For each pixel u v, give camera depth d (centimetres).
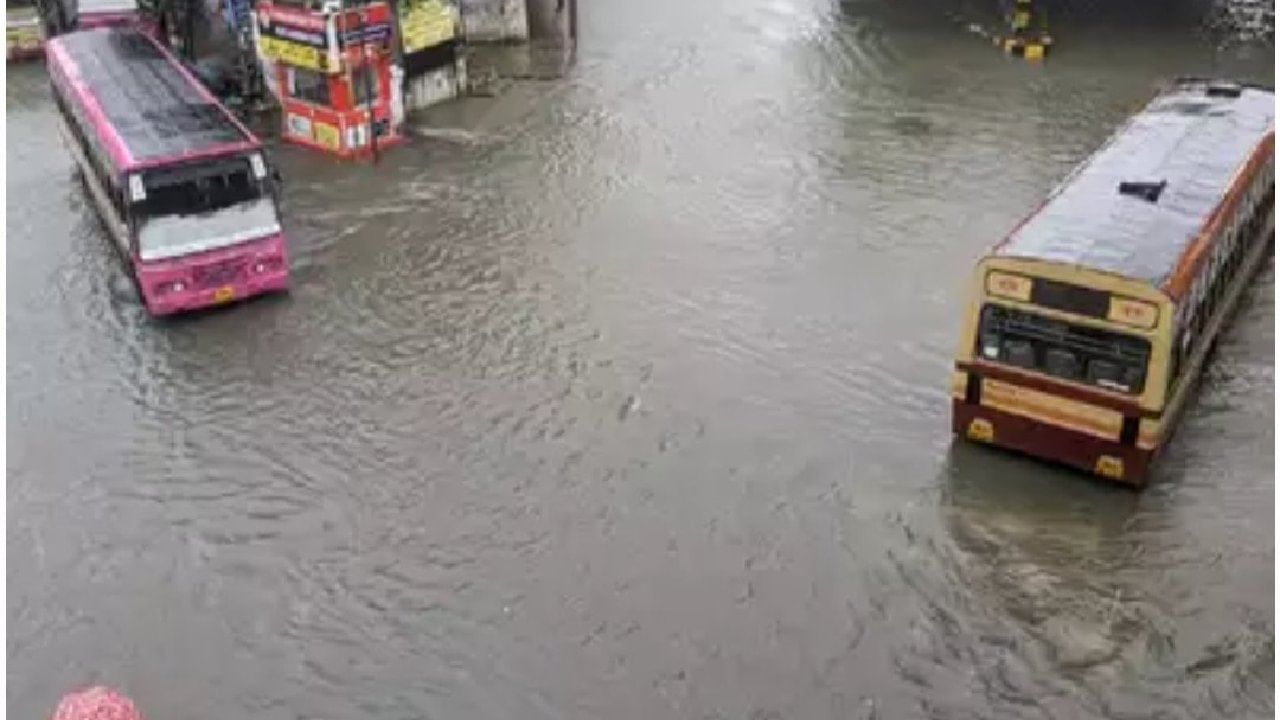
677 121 3328
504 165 3081
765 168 3020
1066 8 4088
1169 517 1836
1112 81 3509
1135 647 1631
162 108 2562
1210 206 1995
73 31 3516
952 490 1908
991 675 1603
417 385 2202
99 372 2278
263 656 1659
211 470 2008
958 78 3562
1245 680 1577
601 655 1642
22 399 2203
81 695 1479
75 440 2089
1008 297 1823
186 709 1580
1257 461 1939
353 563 1806
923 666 1619
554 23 3991
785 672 1612
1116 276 1728
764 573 1769
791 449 2006
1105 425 1825
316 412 2138
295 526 1881
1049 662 1617
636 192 2914
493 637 1675
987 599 1717
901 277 2494
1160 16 4022
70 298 2534
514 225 2770
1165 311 1708
